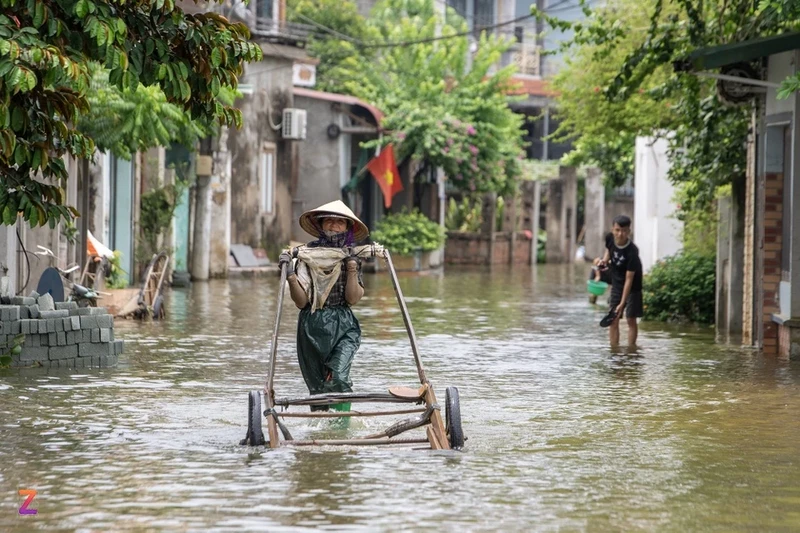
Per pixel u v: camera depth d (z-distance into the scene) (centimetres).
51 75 1061
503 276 4622
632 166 4578
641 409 1362
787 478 995
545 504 890
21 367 1614
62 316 1638
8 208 1177
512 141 5569
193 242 3725
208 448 1080
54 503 880
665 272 2695
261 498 891
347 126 4822
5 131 1084
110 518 838
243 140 4191
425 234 4953
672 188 3528
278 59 4359
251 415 1084
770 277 1948
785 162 1914
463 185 5384
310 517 841
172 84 1192
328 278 1227
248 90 3759
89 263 2417
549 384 1572
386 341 2097
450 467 1009
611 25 2306
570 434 1192
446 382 1584
